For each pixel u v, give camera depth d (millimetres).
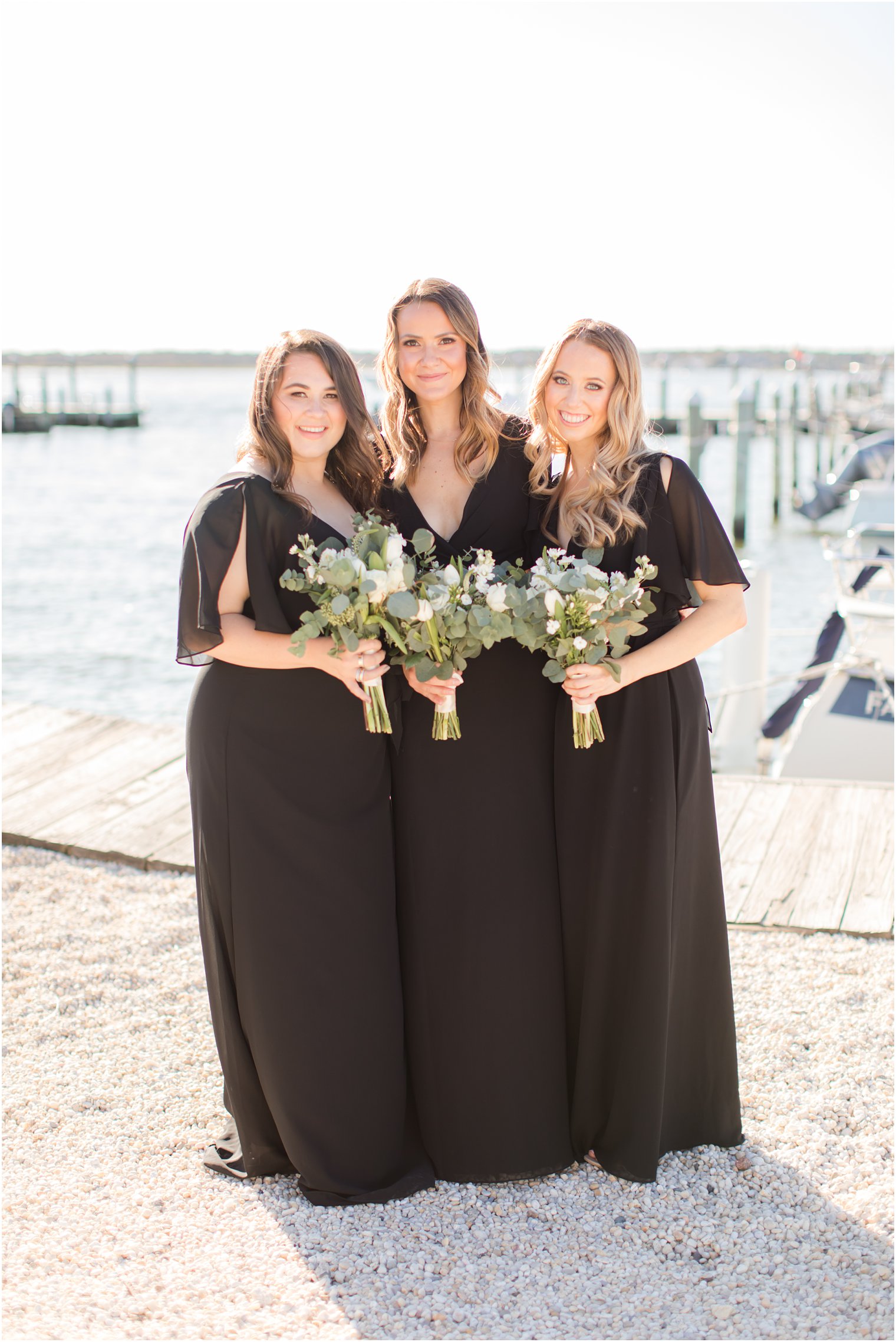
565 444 2865
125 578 16656
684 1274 2480
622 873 2709
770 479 30609
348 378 2727
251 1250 2576
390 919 2814
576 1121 2867
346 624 2510
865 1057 3311
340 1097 2736
